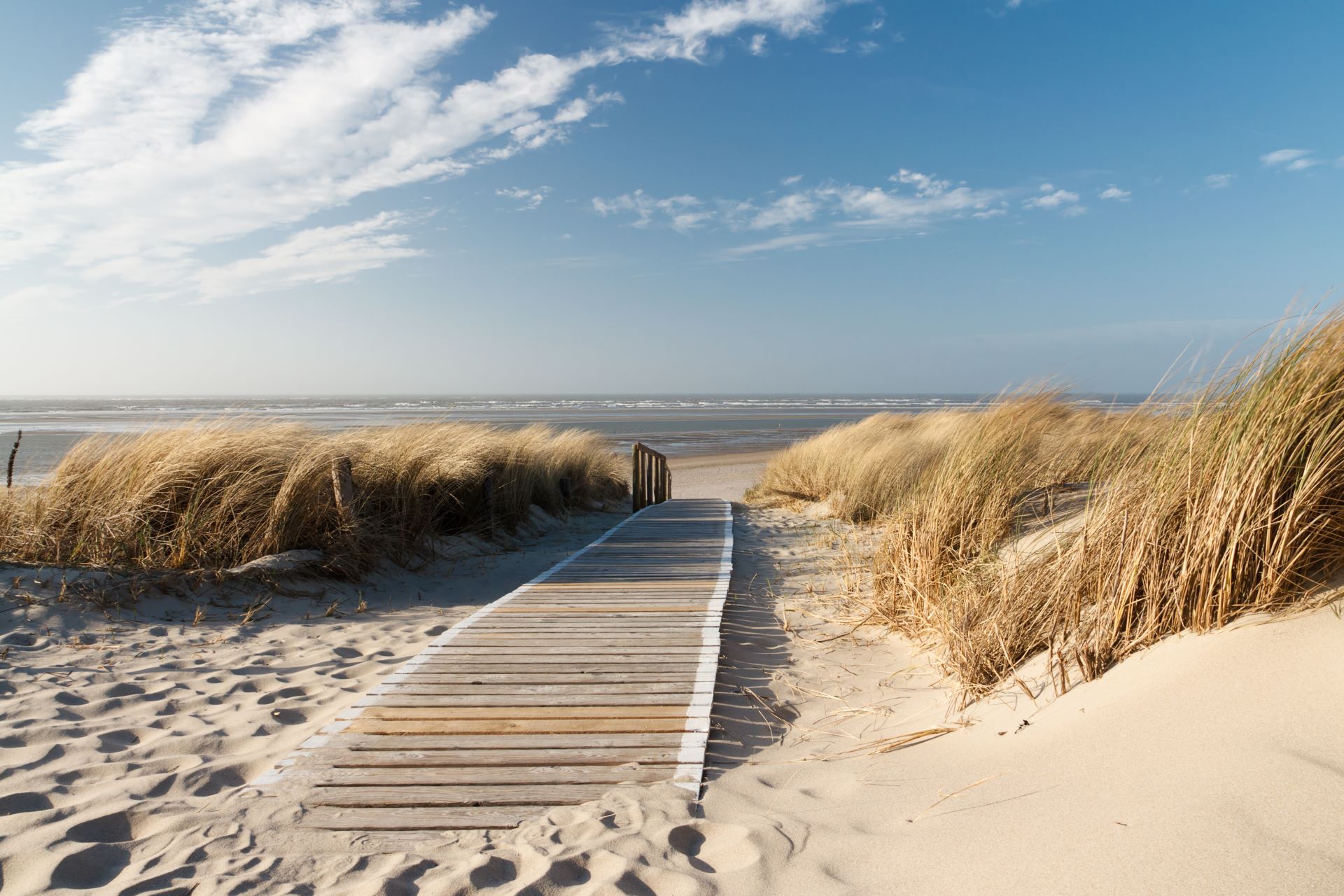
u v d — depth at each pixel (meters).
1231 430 3.07
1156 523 3.11
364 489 7.74
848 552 7.44
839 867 2.27
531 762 3.21
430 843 2.63
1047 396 6.90
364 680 4.53
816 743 3.43
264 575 6.22
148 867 2.47
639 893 2.23
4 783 3.06
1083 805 2.19
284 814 2.81
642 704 3.81
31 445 23.75
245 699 4.20
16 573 5.50
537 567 8.26
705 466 25.75
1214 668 2.53
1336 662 2.28
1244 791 1.96
